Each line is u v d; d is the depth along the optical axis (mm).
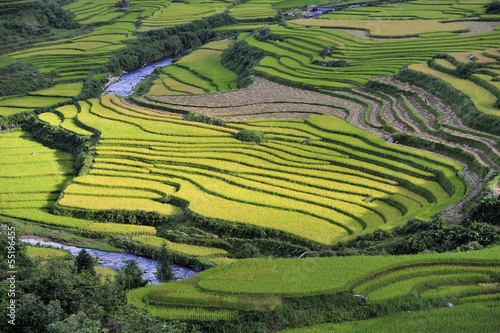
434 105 53219
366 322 21953
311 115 57906
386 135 49625
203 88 78500
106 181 46281
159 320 21562
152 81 84625
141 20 116875
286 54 81375
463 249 27797
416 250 29703
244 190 42562
